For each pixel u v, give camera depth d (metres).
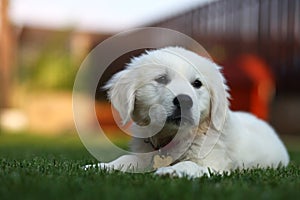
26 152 1.72
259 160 1.27
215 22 3.67
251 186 0.95
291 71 3.26
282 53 3.30
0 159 1.31
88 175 1.02
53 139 2.84
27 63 4.45
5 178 0.97
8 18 3.86
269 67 3.34
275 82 3.31
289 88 3.28
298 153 1.93
